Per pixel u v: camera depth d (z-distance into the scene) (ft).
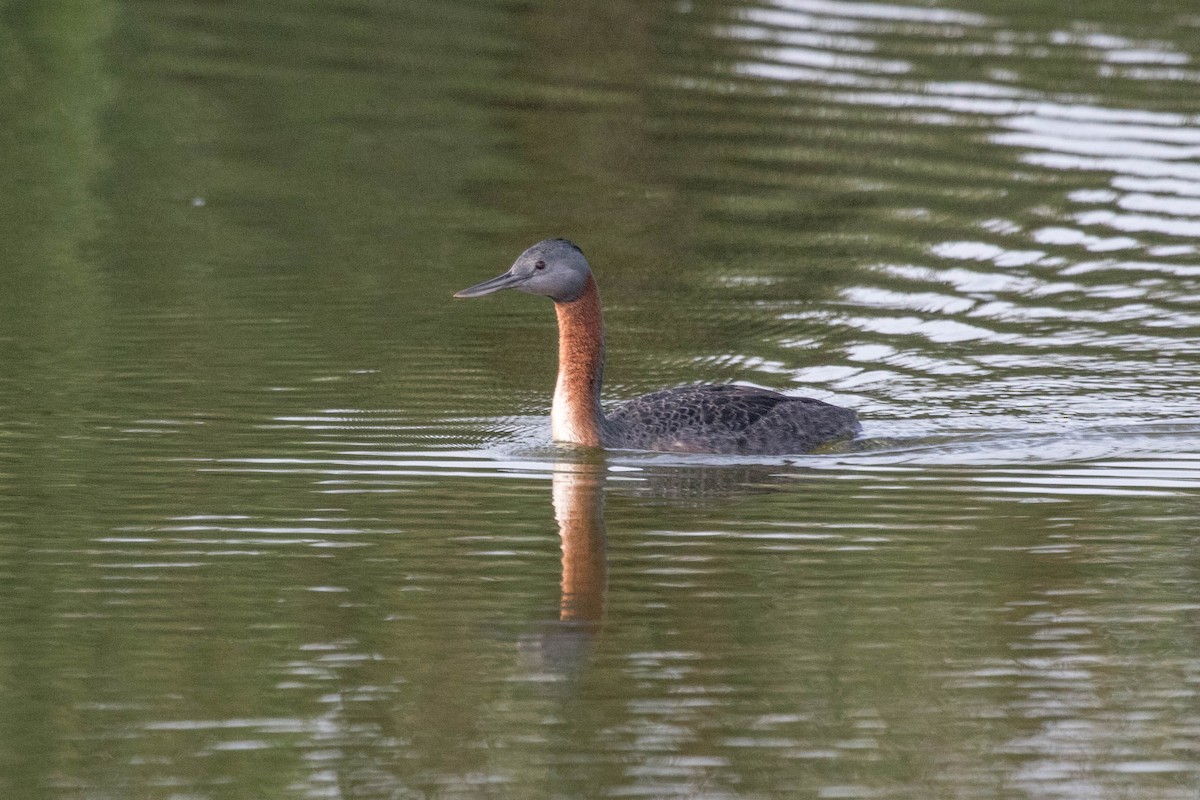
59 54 95.04
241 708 34.14
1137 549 42.83
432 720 33.68
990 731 33.30
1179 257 69.15
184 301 63.87
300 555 42.14
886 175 79.20
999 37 100.99
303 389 55.47
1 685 34.94
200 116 87.10
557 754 32.35
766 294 65.46
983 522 44.78
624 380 57.06
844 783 31.37
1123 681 35.42
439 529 44.06
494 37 99.45
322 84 91.15
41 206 74.79
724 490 47.32
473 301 64.95
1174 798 30.81
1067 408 54.34
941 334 61.62
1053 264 68.49
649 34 99.91
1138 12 107.14
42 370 56.29
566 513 45.37
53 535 43.09
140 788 31.07
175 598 39.34
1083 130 84.99
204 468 48.19
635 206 75.36
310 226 73.05
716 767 31.89
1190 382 56.75
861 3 107.86
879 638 37.50
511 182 79.10
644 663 36.27
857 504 46.21
